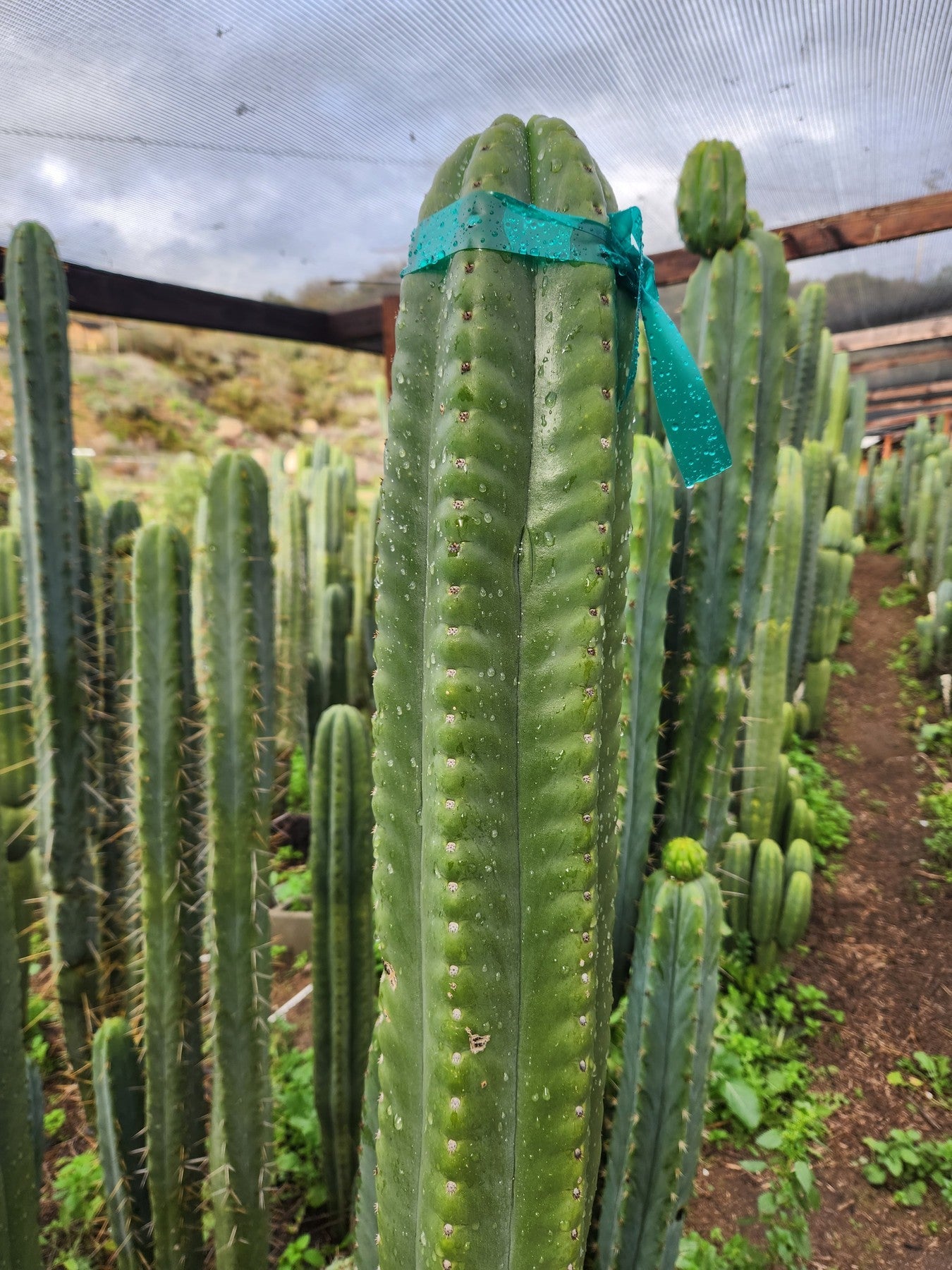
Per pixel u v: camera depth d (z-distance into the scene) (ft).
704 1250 8.44
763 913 12.21
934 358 28.12
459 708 2.80
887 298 21.20
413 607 3.19
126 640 10.15
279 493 22.62
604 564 2.89
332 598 16.43
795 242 15.33
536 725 2.93
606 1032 3.63
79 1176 8.73
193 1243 6.98
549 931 2.92
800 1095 10.89
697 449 3.52
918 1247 9.02
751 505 7.45
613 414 2.90
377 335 17.58
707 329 6.93
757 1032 11.65
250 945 6.59
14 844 10.56
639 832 5.77
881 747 18.76
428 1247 2.94
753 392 6.67
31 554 7.79
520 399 2.90
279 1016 11.75
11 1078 4.04
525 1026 2.95
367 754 7.93
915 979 12.65
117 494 28.76
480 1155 2.87
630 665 5.57
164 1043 6.60
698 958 5.21
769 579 13.02
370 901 8.07
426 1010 2.99
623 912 5.85
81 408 29.66
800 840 13.08
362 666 18.49
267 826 6.82
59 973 8.13
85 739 8.03
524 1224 2.95
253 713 6.59
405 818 3.18
